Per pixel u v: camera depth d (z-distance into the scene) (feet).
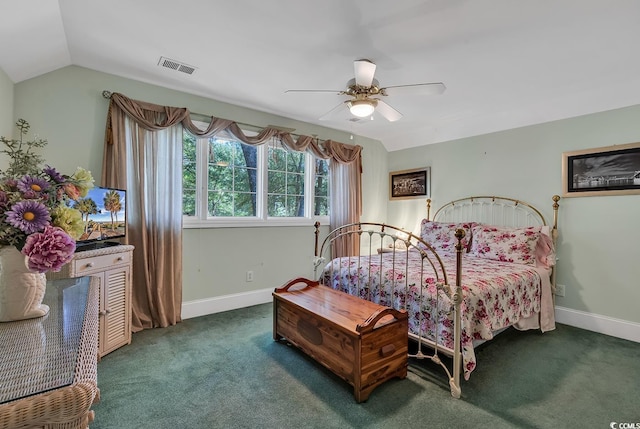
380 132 14.78
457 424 5.36
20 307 3.18
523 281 8.59
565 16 5.90
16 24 5.61
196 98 10.31
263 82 9.27
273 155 12.54
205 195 10.75
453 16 5.95
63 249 3.11
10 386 2.04
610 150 9.52
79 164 8.36
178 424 5.26
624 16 5.86
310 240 13.43
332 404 5.85
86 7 5.82
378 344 6.16
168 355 7.69
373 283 8.30
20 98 7.58
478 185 12.76
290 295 8.25
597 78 8.71
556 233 10.47
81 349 2.64
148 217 9.29
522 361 7.68
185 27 6.48
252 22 6.26
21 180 3.29
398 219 15.78
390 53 7.39
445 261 10.20
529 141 11.34
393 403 5.91
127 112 8.73
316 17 6.05
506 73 8.41
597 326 9.74
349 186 14.32
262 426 5.25
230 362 7.39
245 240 11.64
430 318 6.87
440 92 7.60
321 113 12.09
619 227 9.41
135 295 9.12
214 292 10.93
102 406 5.69
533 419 5.51
